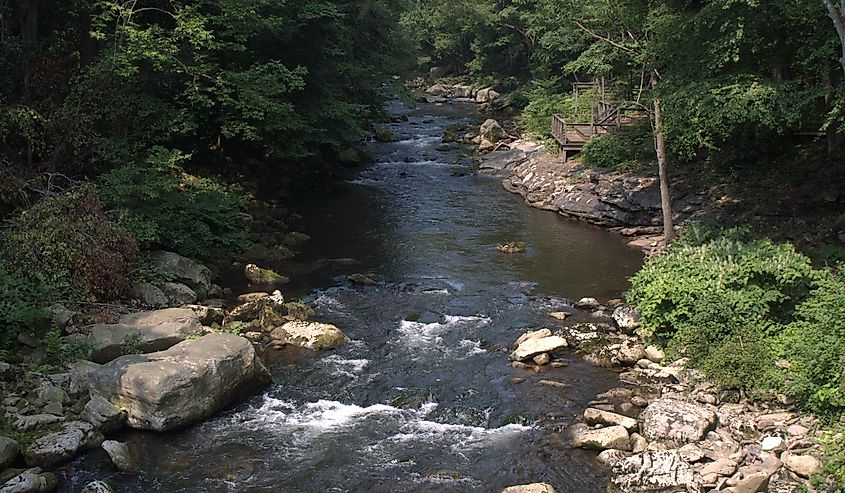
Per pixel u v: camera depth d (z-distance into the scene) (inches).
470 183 1133.1
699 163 896.9
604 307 608.4
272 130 890.1
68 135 642.2
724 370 440.8
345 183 1099.9
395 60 1166.3
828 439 369.1
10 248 508.4
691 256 548.1
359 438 411.5
